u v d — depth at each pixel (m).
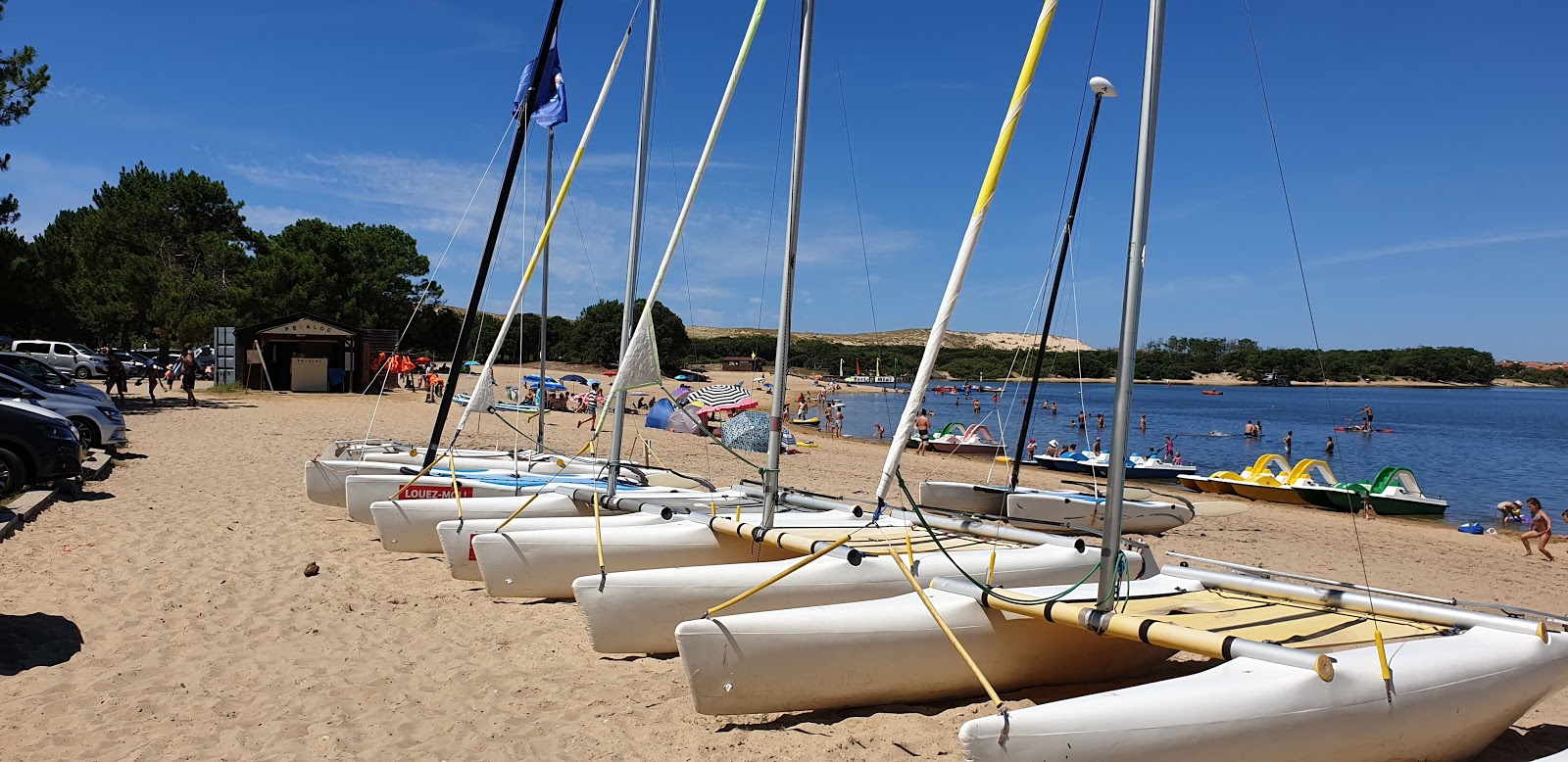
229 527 9.38
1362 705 4.09
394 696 5.06
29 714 4.61
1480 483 27.31
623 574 5.71
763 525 6.75
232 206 44.00
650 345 7.33
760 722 4.79
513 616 6.66
